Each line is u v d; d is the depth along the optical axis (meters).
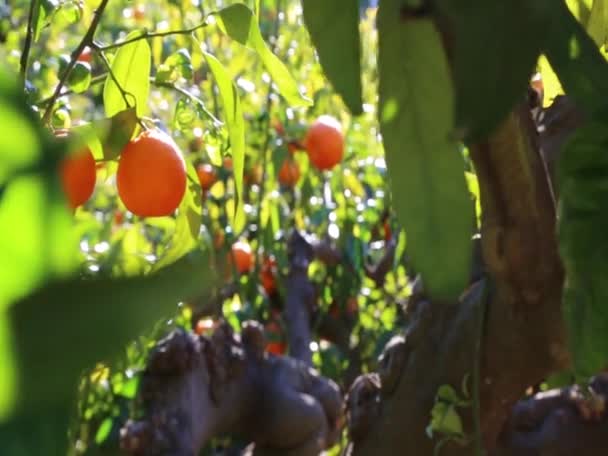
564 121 1.04
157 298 0.21
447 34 0.42
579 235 0.46
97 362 0.21
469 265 0.46
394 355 1.19
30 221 0.21
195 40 0.95
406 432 1.17
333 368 2.19
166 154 0.87
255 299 1.98
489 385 1.09
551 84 0.84
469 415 1.14
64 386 0.21
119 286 0.21
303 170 2.17
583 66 0.43
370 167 2.31
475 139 0.32
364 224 2.28
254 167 2.18
